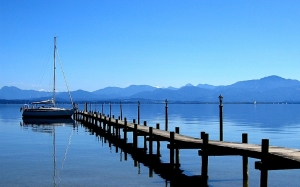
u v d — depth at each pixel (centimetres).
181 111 14962
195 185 1933
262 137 4447
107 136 4478
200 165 2514
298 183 2022
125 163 2573
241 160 2720
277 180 2098
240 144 1936
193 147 2217
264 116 10238
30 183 1955
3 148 3312
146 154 3000
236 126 6262
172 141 2306
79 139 4128
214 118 9088
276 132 5125
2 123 6775
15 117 9200
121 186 1903
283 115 10938
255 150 1592
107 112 13250
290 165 1445
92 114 6381
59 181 2005
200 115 10906
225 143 2011
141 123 6925
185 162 2636
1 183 1950
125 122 3697
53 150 3203
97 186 1905
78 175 2164
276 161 1473
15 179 2044
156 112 13438
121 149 3300
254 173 2261
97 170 2319
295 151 1591
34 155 2906
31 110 7862
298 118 9106
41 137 4322
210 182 2014
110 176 2144
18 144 3628
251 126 6266
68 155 2919
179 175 2188
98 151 3162
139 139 4209
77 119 7950
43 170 2302
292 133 4972
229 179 2086
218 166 2480
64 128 5697
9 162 2578
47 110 7894
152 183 1977
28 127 5853
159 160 2717
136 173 2231
